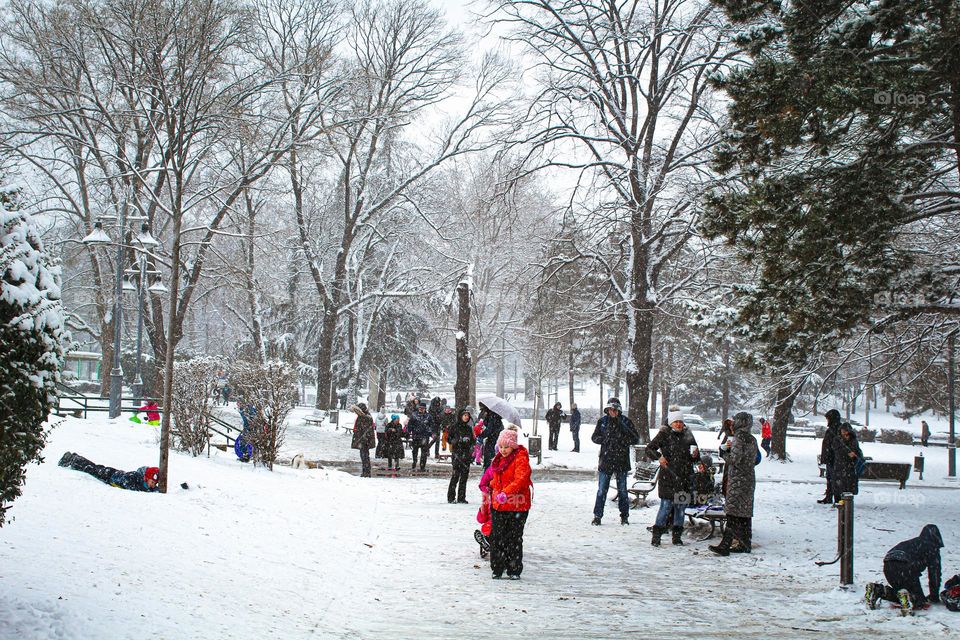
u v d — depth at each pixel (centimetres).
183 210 1780
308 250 4362
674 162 2981
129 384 5222
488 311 5456
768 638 727
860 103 1176
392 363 5544
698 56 2823
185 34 1781
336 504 1547
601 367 5678
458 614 802
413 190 4581
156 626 607
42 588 645
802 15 1234
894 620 801
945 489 2292
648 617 810
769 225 1323
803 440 5097
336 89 3325
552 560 1145
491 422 1761
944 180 1620
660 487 1290
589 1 2948
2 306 564
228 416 3262
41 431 605
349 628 722
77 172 3772
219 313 6488
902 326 1919
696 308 2914
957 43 1129
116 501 1096
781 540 1334
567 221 3222
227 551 954
